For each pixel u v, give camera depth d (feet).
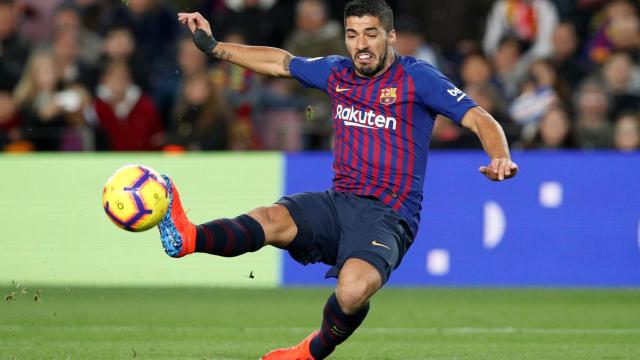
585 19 158.61
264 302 105.81
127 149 129.49
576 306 104.01
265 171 119.14
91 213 119.03
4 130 129.70
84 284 118.83
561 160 118.21
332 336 60.95
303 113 133.28
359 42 61.46
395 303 105.50
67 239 118.93
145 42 149.18
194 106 126.31
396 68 62.85
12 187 119.65
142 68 141.49
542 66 133.90
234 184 119.03
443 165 118.32
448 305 104.27
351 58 63.82
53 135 129.08
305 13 139.85
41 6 165.27
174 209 58.49
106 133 129.39
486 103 132.67
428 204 118.32
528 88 133.49
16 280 119.24
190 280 118.42
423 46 147.33
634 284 118.32
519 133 129.90
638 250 118.11
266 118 132.77
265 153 119.34
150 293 112.68
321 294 112.27
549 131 126.11
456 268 118.32
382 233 60.64
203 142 128.26
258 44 150.82
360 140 63.00
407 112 62.28
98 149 129.59
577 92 138.21
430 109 62.39
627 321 93.86
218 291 114.73
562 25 147.43
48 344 77.56
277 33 151.74
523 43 155.63
